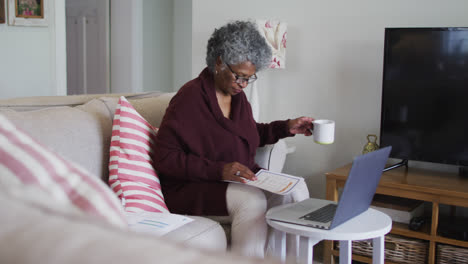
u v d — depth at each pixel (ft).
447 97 8.70
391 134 9.19
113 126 6.25
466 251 7.97
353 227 5.46
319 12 10.64
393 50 9.02
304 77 10.93
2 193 1.26
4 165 1.77
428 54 8.77
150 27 16.02
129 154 6.06
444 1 9.45
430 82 8.80
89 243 1.05
